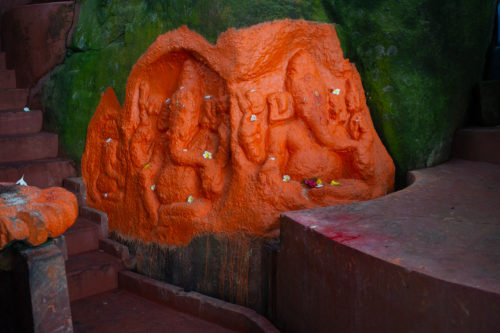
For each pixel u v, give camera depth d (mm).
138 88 3986
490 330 1700
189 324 3402
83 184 4406
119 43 4133
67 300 2377
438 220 2525
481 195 2957
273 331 3014
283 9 3357
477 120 4148
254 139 3314
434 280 1846
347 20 3664
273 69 3426
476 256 2027
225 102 3432
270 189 3250
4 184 2654
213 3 3344
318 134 3453
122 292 3943
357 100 3602
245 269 3277
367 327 2201
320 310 2559
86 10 4512
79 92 4488
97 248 4215
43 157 4668
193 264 3561
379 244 2248
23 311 2316
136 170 3971
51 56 4816
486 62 4555
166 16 3689
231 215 3332
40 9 4863
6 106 4934
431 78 3750
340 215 2746
